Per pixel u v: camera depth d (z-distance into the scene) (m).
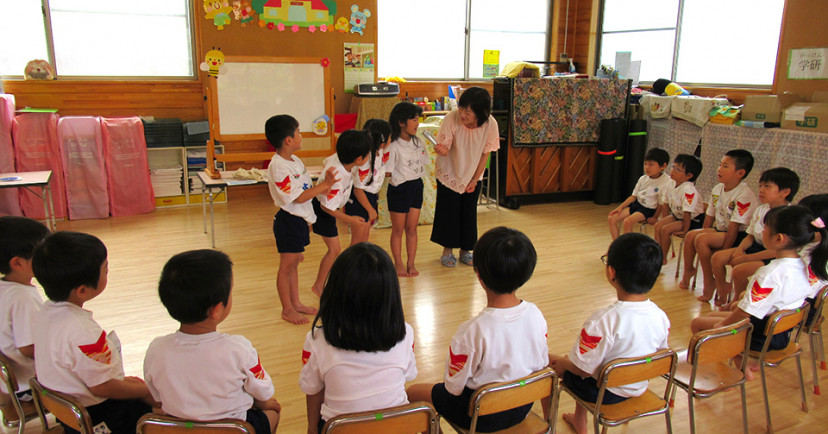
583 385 1.93
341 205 3.24
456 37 7.04
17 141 4.87
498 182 5.95
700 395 1.95
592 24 7.29
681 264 4.30
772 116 4.82
